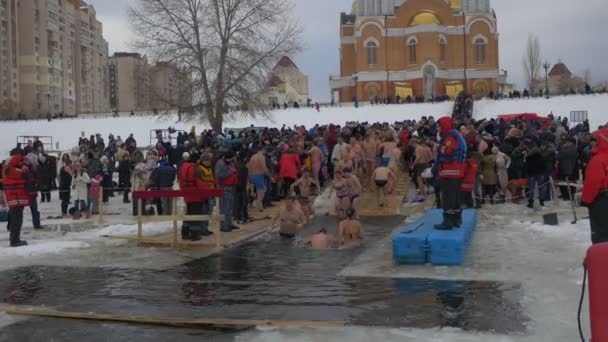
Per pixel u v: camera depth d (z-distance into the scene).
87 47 127.00
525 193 19.80
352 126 27.25
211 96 38.91
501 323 6.91
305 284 9.23
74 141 54.62
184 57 38.28
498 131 26.09
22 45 103.81
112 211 20.83
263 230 15.61
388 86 82.38
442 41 81.75
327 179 24.28
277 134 29.03
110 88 145.38
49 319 7.63
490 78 82.00
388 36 83.00
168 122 56.38
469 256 11.00
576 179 19.14
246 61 38.81
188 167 13.70
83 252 12.51
